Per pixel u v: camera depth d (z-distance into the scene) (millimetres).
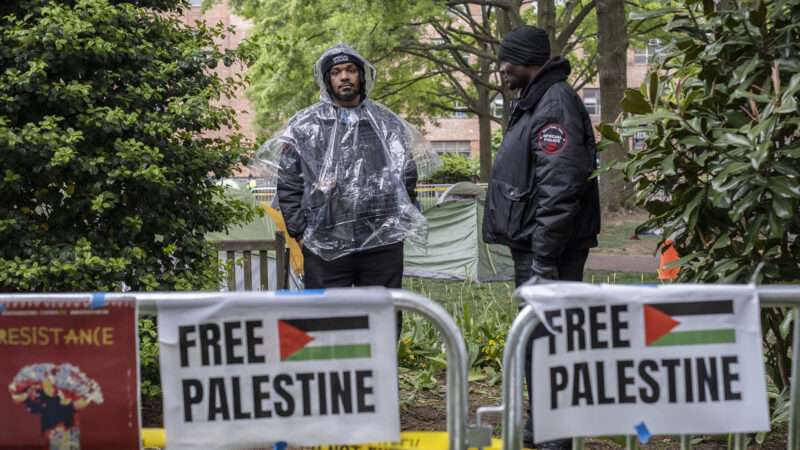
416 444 2877
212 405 2617
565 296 2615
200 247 5195
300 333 2617
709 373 2645
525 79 4195
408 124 4957
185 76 5238
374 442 2629
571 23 24281
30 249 4625
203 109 4898
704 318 2641
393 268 4750
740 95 3887
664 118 3949
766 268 3902
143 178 4664
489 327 6660
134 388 2652
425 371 5910
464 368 2668
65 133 4559
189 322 2613
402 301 2627
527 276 4184
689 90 4352
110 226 4883
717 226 4082
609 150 14523
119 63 4934
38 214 4820
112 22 4848
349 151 4695
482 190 13734
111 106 4848
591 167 4137
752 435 4336
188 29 5500
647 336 2633
